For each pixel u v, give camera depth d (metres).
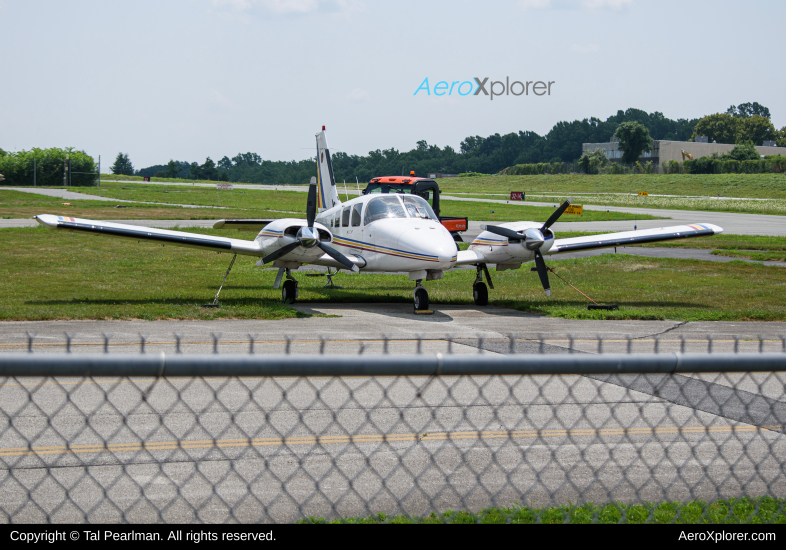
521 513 10.33
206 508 10.58
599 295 41.03
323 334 26.22
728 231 94.56
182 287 41.66
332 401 16.45
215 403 16.08
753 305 37.19
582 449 13.52
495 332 27.56
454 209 141.25
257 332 26.39
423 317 32.28
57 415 14.81
